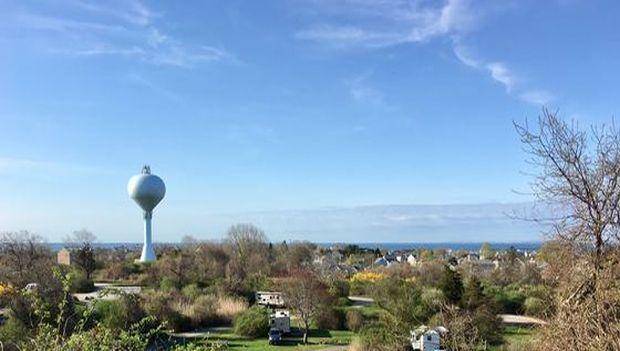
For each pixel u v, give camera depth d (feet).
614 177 32.94
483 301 121.49
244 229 321.52
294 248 323.98
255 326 140.87
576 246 33.73
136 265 270.46
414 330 95.61
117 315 101.65
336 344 132.57
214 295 176.35
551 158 34.01
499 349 67.00
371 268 293.64
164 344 46.24
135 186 318.65
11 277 122.93
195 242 340.39
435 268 217.15
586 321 29.50
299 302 155.02
